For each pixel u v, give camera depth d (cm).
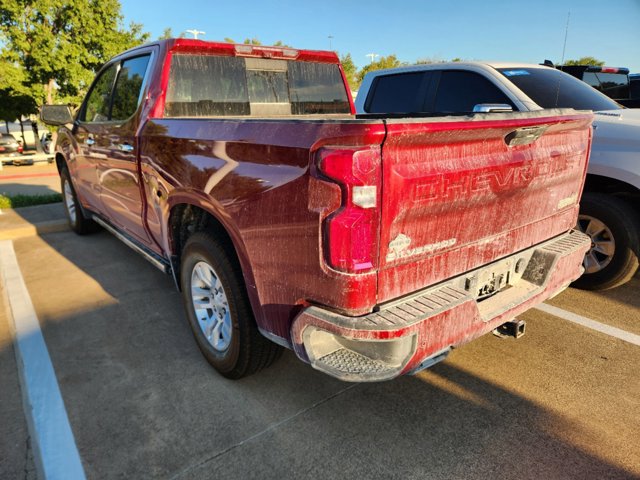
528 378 298
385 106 569
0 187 1203
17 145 1952
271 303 231
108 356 327
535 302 267
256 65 391
